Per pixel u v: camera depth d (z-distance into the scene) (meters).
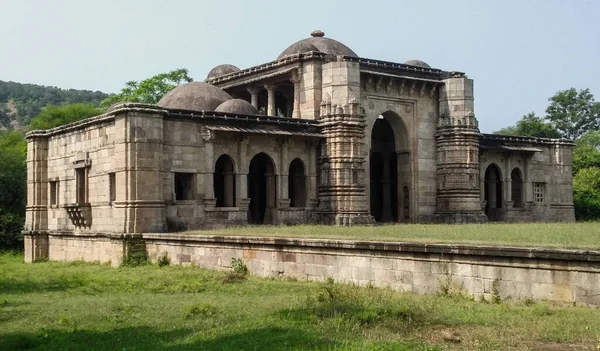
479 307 13.66
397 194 37.25
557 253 13.41
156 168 26.67
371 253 17.08
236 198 29.41
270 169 31.19
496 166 39.66
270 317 12.84
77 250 30.69
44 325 13.38
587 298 13.08
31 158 34.34
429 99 36.38
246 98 38.97
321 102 32.19
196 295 17.27
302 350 10.20
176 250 24.34
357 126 31.62
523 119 74.31
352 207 31.16
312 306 13.74
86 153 30.02
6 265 32.00
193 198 28.12
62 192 32.50
